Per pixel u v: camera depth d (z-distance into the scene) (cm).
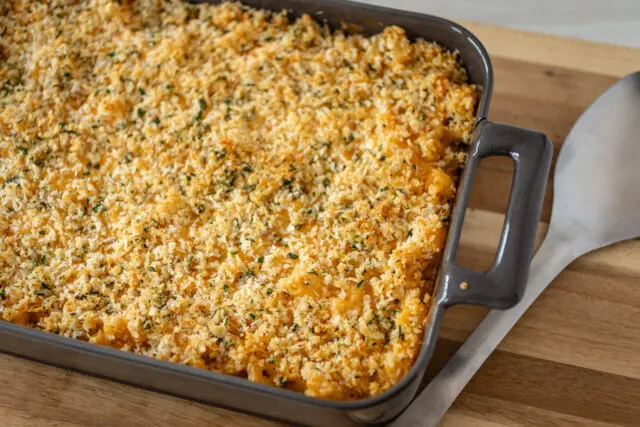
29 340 56
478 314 64
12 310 58
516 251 54
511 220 55
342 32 68
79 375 61
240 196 62
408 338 57
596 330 63
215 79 65
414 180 61
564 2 75
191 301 59
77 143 64
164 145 64
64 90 66
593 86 72
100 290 59
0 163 63
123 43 67
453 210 60
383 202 61
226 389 54
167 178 62
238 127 64
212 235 61
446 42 66
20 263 60
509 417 60
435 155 62
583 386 61
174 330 58
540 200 55
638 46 73
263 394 53
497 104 71
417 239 60
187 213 62
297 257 60
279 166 63
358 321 58
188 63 67
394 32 66
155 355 57
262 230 61
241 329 58
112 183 63
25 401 61
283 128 64
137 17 69
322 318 58
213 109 65
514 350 62
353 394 56
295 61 66
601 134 68
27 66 67
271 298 58
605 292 64
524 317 63
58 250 61
